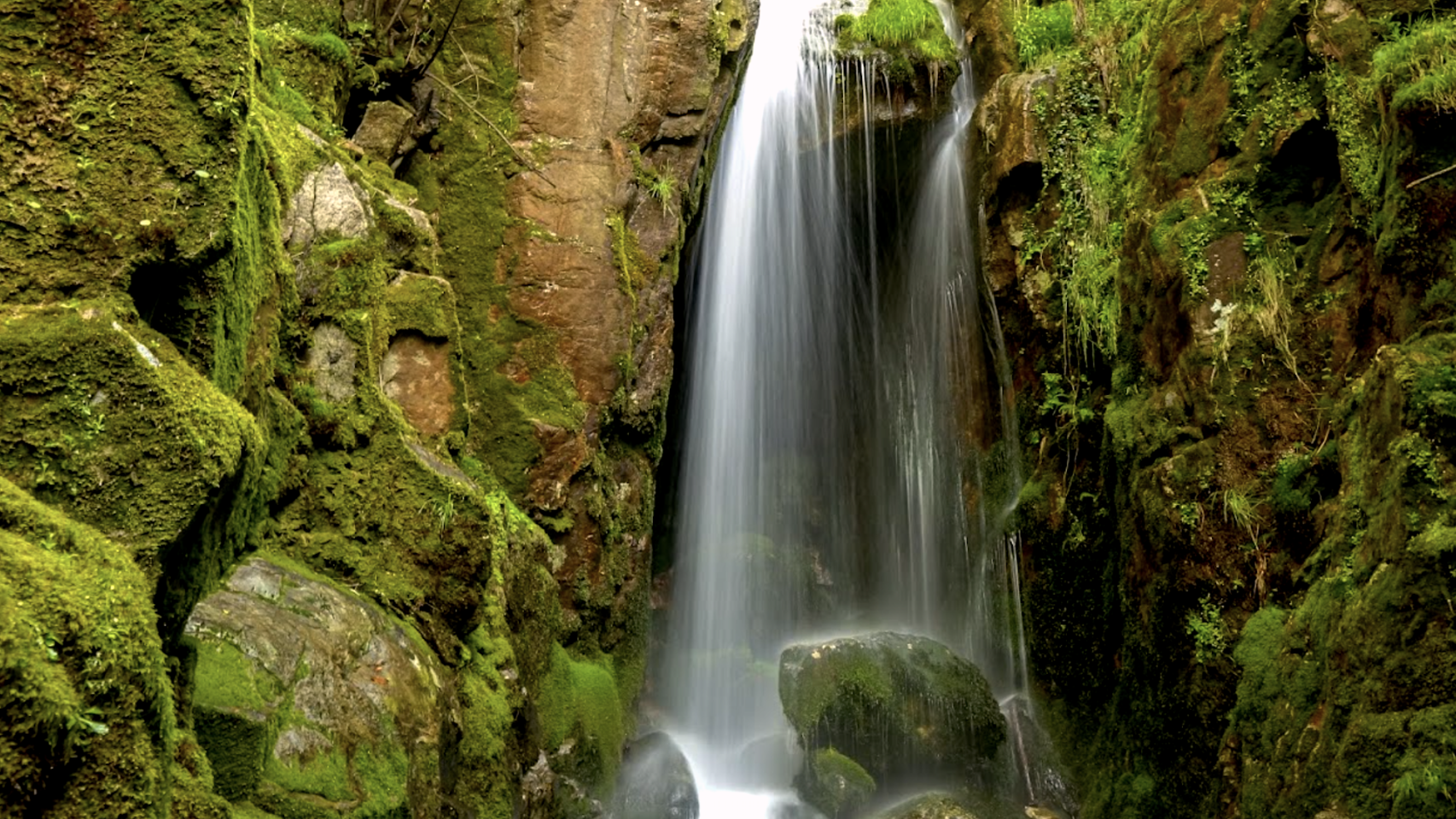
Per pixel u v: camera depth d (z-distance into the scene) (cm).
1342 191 660
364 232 577
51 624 205
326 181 570
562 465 774
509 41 824
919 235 1075
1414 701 466
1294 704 553
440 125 808
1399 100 565
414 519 526
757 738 910
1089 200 877
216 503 294
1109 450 798
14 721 189
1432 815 435
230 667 380
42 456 254
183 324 312
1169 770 690
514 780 553
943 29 1072
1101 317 833
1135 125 841
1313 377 652
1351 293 644
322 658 418
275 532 482
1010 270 957
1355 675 501
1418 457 496
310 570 477
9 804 187
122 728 213
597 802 690
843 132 1054
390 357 623
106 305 272
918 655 844
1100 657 819
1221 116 742
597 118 834
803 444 1062
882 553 1052
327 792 376
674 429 1015
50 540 227
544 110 822
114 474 260
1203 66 769
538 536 711
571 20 833
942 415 1027
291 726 383
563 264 801
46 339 259
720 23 884
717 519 998
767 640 1008
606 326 806
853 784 773
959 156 1038
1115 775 754
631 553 855
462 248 797
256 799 356
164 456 266
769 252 1041
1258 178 707
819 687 820
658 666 960
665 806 755
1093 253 855
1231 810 601
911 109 1052
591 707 712
